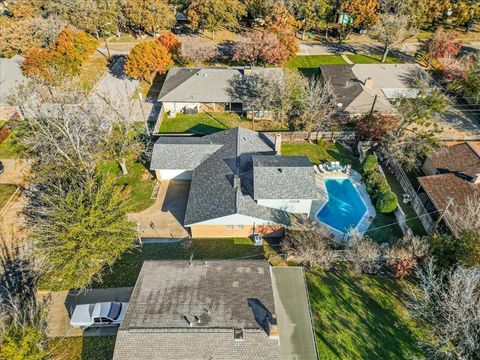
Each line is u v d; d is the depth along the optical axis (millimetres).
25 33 65625
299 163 40344
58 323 30812
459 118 58500
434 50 71000
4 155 48406
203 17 78625
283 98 54250
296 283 33500
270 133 53531
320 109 53125
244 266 31281
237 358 24688
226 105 61375
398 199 43906
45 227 31734
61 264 31391
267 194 37562
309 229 38688
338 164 47969
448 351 24500
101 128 44906
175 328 25750
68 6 75875
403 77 63406
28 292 32938
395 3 81938
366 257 34031
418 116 46875
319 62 76000
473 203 38250
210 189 40312
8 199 41500
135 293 28469
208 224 37406
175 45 71375
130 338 25250
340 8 80375
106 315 30016
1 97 52750
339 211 42375
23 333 24484
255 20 86312
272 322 25609
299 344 28781
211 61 75312
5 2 91562
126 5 79062
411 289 31156
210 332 25578
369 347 29000
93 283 34031
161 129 55719
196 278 29859
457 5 83438
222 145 45812
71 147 41719
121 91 64188
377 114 54594
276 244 38219
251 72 60938
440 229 38094
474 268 26562
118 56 75875
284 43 69438
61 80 53781
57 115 43281
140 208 42406
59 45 61531
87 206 31797
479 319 23641
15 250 36375
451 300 25047
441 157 45156
